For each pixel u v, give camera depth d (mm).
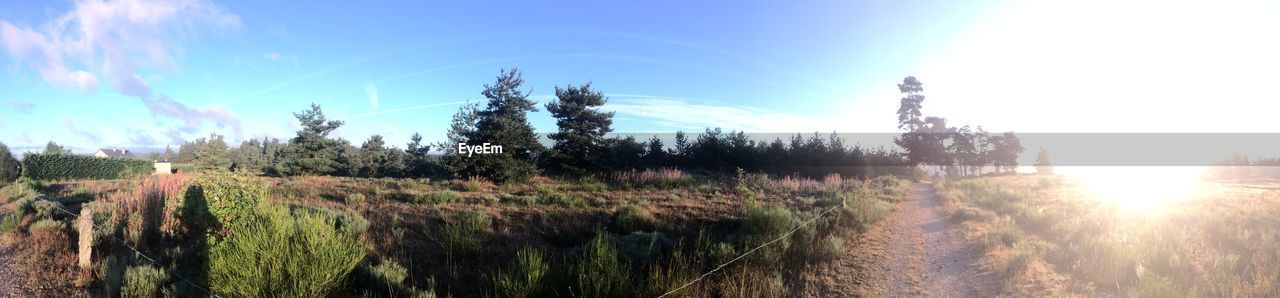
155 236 8773
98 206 11367
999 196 17891
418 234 9703
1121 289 5988
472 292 6691
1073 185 25375
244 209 7465
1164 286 5477
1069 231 9688
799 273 7609
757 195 18609
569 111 27500
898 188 25672
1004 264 7469
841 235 10430
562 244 9797
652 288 6238
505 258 8297
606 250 6770
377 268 6715
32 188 18953
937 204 18438
